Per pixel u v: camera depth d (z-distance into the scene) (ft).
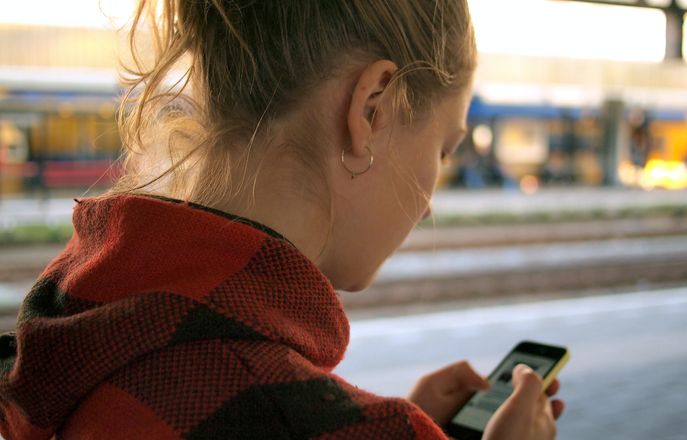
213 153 2.16
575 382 14.97
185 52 2.23
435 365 16.48
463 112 2.38
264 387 1.68
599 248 35.76
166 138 2.35
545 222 45.29
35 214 36.24
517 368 2.65
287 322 1.83
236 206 2.10
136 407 1.72
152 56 2.43
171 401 1.69
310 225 2.13
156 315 1.72
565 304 22.93
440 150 2.32
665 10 19.63
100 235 2.05
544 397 2.71
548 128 56.18
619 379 15.08
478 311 22.20
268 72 2.05
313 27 2.03
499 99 54.24
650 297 23.90
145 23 2.42
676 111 60.85
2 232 33.42
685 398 13.85
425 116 2.22
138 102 2.33
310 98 2.07
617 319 20.72
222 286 1.79
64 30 23.98
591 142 57.93
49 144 37.86
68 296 1.93
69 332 1.77
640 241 38.29
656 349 17.43
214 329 1.73
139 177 2.41
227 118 2.12
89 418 1.79
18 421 2.05
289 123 2.08
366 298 24.29
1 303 22.58
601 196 56.08
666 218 48.39
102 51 24.12
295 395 1.69
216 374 1.70
